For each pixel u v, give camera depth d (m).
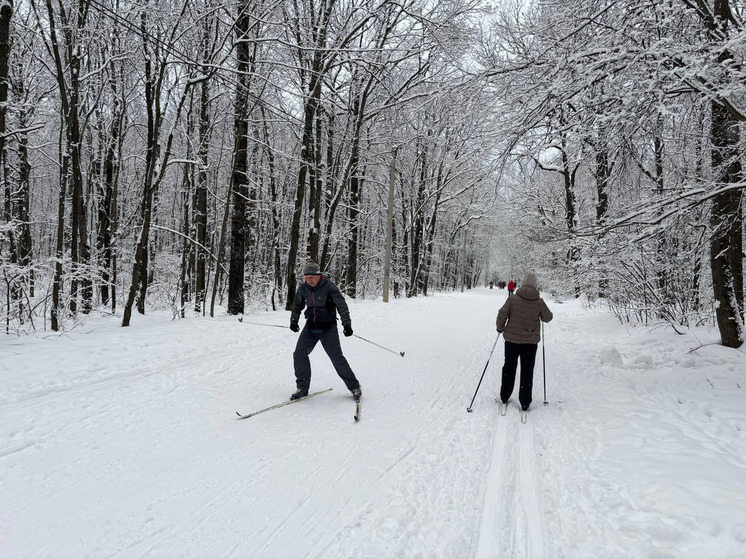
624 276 9.84
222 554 2.61
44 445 3.89
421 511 3.12
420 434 4.55
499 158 7.38
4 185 11.98
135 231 18.16
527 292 5.50
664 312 9.16
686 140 7.54
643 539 2.73
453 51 14.30
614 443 4.22
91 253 13.30
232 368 6.76
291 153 21.00
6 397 4.84
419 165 26.91
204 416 4.77
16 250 10.95
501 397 5.54
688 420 4.90
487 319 15.56
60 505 3.01
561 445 4.33
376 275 29.92
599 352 8.74
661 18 6.19
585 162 8.59
